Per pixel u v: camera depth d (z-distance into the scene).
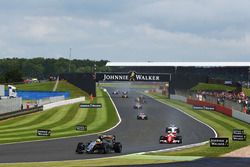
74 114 94.12
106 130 69.38
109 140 41.62
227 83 162.75
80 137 58.72
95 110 103.56
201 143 50.84
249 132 67.19
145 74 148.62
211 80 159.62
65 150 43.47
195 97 130.88
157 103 130.38
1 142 51.28
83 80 151.38
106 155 38.34
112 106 115.31
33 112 94.38
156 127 74.50
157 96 169.38
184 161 29.95
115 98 146.38
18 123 76.44
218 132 67.88
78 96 143.50
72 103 120.69
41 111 97.56
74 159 34.78
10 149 44.31
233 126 77.00
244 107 89.94
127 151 42.78
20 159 35.06
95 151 40.16
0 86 120.38
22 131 64.75
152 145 50.62
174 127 66.62
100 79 150.00
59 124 76.88
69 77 154.25
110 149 40.78
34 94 137.12
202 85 157.12
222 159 31.03
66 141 53.25
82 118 87.31
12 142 51.41
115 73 148.12
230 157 32.34
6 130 65.81
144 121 84.00
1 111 81.25
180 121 84.69
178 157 33.03
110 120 84.94
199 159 31.23
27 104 100.12
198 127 75.12
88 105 108.69
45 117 87.06
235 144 46.72
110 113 98.06
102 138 42.09
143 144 51.88
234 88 154.88
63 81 155.25
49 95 136.62
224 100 105.50
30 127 70.88
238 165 27.75
